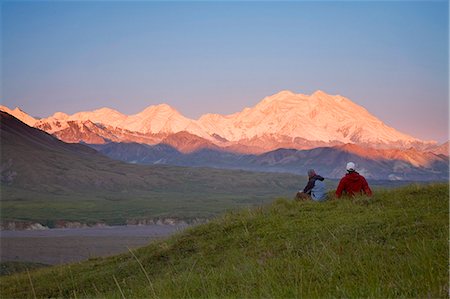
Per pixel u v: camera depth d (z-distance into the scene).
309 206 21.81
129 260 21.31
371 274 11.56
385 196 21.72
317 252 14.80
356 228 16.81
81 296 17.38
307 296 10.82
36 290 20.50
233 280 14.07
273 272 13.39
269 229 19.39
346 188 22.97
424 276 10.66
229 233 20.52
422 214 17.17
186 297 13.38
